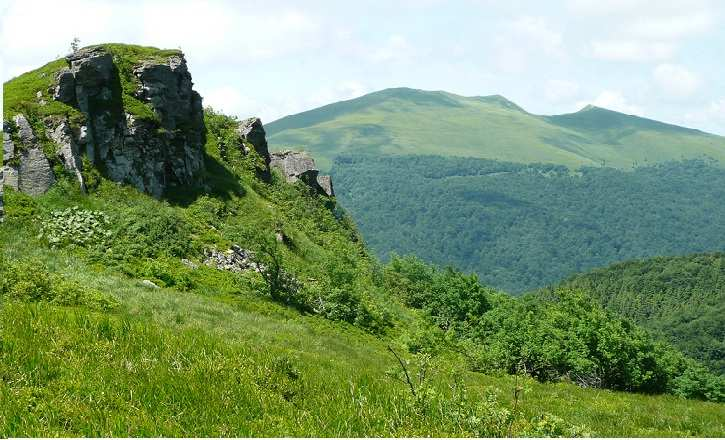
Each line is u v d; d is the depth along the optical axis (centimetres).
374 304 5403
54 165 4116
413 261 8456
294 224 6594
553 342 4975
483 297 7462
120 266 3512
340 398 972
